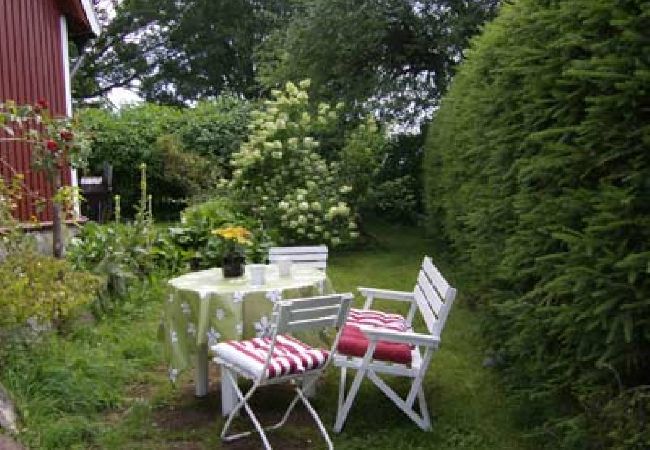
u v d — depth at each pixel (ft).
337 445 10.73
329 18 38.52
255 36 90.68
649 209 7.53
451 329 17.42
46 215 22.48
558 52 9.33
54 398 11.89
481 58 14.53
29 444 10.25
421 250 31.63
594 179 8.50
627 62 7.55
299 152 30.83
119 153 44.70
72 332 15.93
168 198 45.55
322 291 12.96
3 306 12.14
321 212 30.01
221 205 30.01
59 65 24.71
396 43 40.86
